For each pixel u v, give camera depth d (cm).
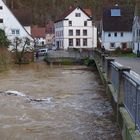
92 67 4816
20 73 3778
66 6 14875
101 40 8950
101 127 1285
